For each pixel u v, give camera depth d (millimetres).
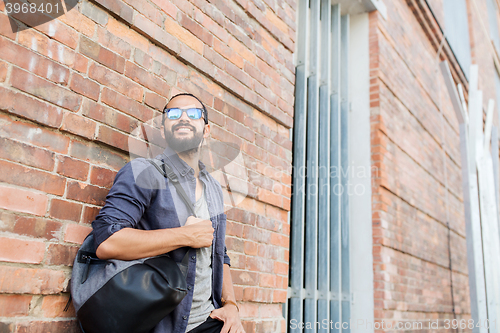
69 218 1194
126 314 963
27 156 1112
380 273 3031
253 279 1884
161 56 1581
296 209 2656
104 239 1017
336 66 3396
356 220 3197
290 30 2475
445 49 5176
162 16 1596
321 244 2846
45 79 1169
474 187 3531
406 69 4137
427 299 3797
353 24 3699
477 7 6500
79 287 1054
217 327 1313
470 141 3668
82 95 1263
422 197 4055
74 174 1223
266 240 2000
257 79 2092
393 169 3457
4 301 1030
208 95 1698
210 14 1851
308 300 2605
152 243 1065
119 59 1397
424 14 4676
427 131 4465
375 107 3398
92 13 1341
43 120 1148
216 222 1351
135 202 1102
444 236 4500
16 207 1073
